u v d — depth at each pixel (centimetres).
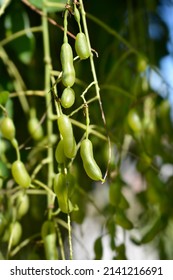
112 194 34
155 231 36
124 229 35
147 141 39
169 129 41
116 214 34
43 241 32
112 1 46
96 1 45
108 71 45
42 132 39
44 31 37
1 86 41
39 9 39
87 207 48
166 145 42
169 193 40
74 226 44
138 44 44
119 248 35
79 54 28
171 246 43
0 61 41
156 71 39
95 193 50
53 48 44
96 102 43
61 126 28
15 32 40
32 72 43
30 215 43
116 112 40
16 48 40
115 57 43
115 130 40
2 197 35
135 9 47
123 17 46
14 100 43
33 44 40
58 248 44
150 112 40
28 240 34
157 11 48
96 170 28
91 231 51
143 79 40
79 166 45
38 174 41
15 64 43
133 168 47
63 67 28
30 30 38
